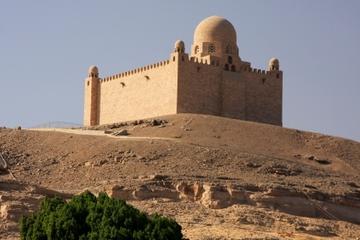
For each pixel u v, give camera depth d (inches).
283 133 5787.4
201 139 5477.4
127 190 4303.6
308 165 5275.6
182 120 5782.5
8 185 4047.7
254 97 6412.4
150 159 4884.4
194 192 4377.5
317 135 5861.2
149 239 3206.2
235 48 6515.8
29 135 5364.2
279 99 6535.4
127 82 6481.3
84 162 4913.9
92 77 6756.9
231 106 6264.8
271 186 4463.6
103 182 4525.1
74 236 3221.0
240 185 4424.2
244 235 3833.7
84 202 3408.0
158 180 4448.8
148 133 5620.1
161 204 4234.7
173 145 5098.4
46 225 3260.3
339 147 5728.3
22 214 3740.2
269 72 6515.8
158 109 6156.5
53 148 5162.4
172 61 6067.9
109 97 6648.6
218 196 4330.7
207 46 6461.6
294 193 4475.9
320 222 4320.9
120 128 5836.6
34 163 4940.9
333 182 4877.0
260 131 5757.9
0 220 3713.1
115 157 4916.3
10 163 4906.5
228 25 6545.3
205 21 6569.9
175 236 3272.6
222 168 4837.6
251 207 4311.0
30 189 4025.6
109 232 3176.7
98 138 5280.5
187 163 4842.5
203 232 3833.7
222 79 6259.8
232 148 5285.4
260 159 5024.6
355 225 4426.7
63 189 4456.2
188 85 6067.9
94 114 6752.0
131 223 3253.0
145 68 6323.8
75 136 5334.6
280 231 4087.1
